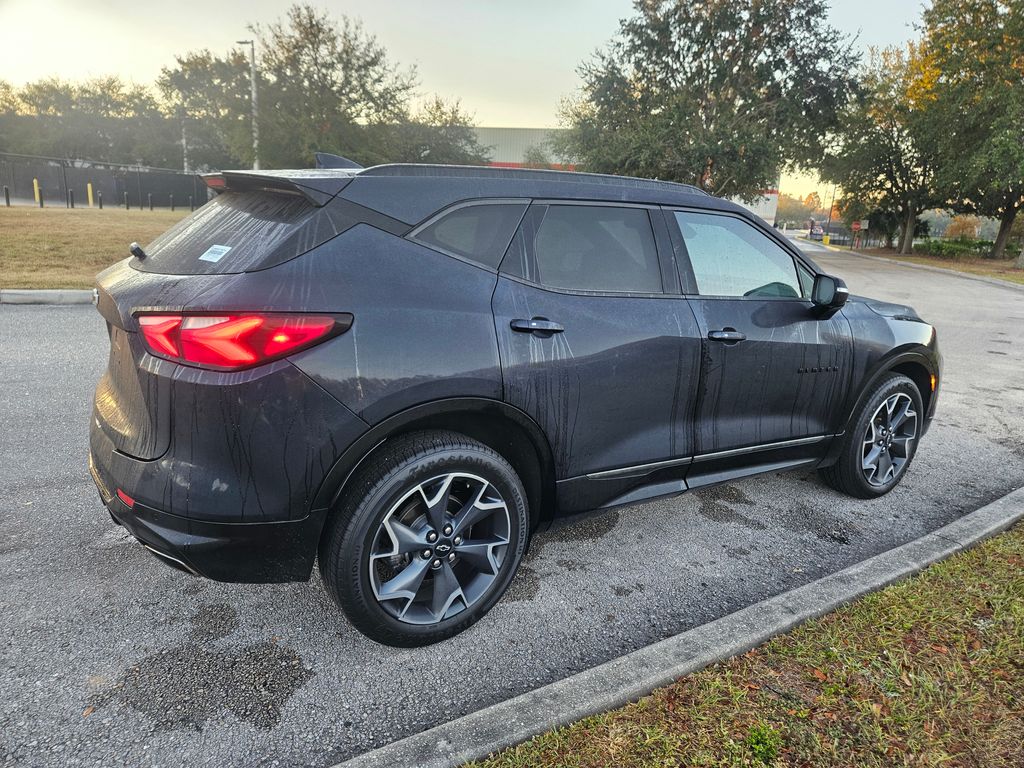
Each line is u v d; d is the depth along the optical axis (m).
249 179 2.32
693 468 2.97
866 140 37.16
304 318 1.96
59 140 60.12
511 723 1.90
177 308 1.93
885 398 3.59
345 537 2.11
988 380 6.91
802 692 2.08
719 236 3.05
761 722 1.95
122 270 2.36
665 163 23.39
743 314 3.01
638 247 2.78
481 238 2.41
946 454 4.57
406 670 2.27
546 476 2.59
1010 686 2.12
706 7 24.59
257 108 22.38
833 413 3.44
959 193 34.81
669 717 1.96
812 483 4.03
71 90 61.50
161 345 1.96
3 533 3.01
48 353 6.09
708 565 3.04
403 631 2.28
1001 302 15.19
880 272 24.77
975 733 1.92
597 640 2.47
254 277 1.98
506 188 2.50
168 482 1.99
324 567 2.17
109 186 30.12
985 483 4.07
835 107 26.30
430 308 2.19
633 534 3.33
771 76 25.56
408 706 2.10
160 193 30.98
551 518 2.69
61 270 11.01
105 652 2.29
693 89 25.28
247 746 1.92
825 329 3.30
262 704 2.08
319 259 2.07
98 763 1.83
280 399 1.94
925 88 29.95
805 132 27.42
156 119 59.31
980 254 38.62
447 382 2.17
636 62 26.02
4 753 1.84
